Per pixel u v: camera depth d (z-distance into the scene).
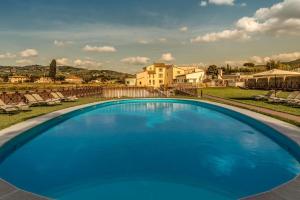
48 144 13.38
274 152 11.70
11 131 12.58
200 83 77.06
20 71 189.75
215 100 31.77
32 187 8.30
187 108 28.33
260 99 29.97
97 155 11.71
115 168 10.05
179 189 8.16
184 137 15.02
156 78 92.00
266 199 5.52
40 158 11.12
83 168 10.04
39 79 111.00
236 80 81.12
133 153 12.04
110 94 56.91
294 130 12.61
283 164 10.12
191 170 9.83
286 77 50.56
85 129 17.16
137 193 7.95
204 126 18.11
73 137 14.95
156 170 9.85
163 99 35.91
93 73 175.88
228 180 8.84
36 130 14.40
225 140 14.16
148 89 61.53
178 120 20.67
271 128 13.55
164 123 19.41
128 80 94.25
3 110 19.61
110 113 24.42
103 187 8.31
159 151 12.35
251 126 17.17
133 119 21.16
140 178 9.07
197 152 12.14
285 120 15.30
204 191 8.02
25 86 49.91
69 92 38.97
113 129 17.25
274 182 8.60
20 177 9.07
